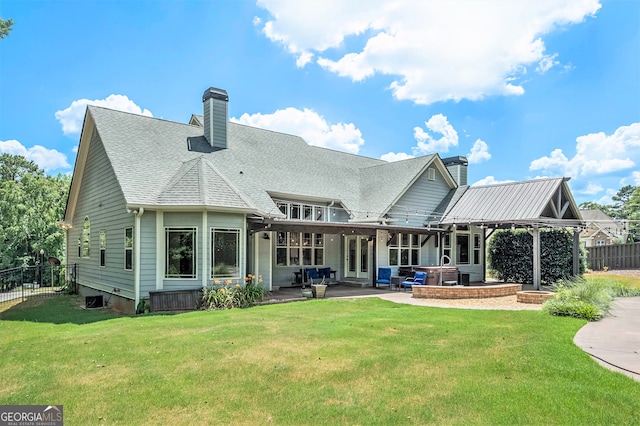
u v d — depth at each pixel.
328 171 20.61
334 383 5.28
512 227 18.72
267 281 15.16
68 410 4.58
